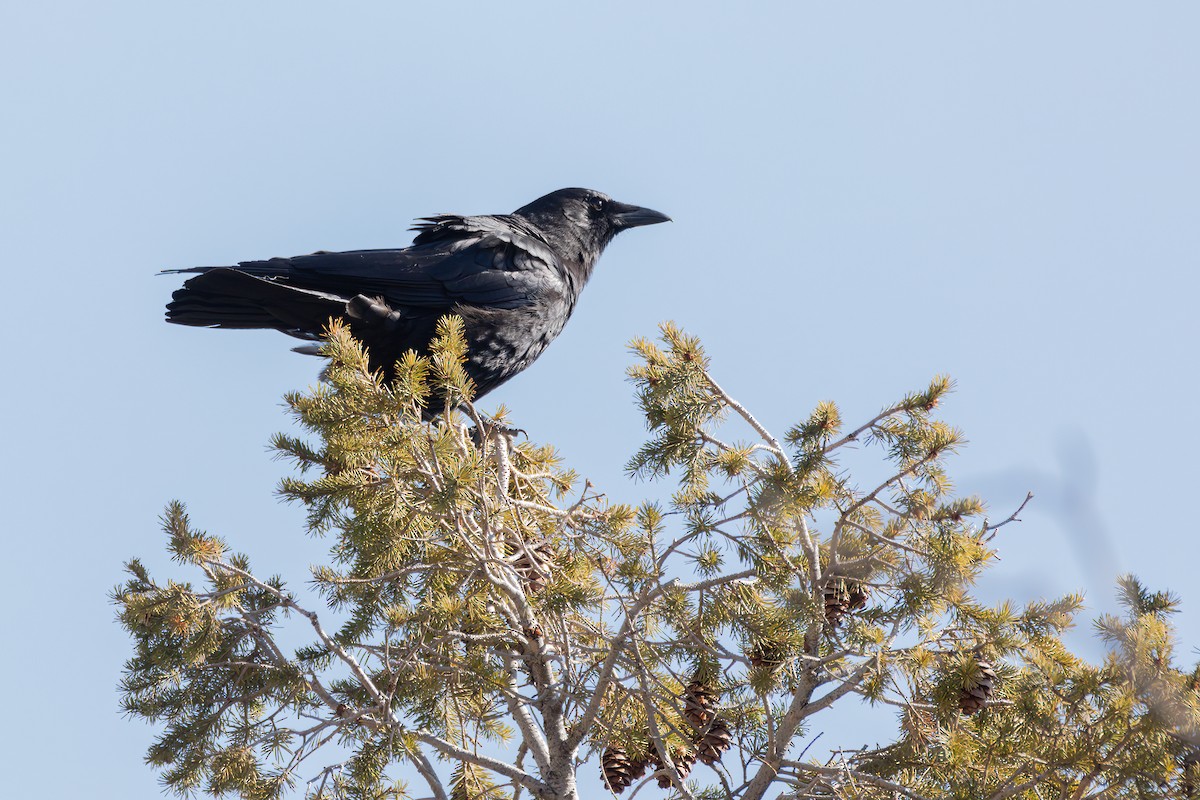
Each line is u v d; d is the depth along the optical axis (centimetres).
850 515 1024
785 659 1049
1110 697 919
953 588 962
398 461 993
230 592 1019
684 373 1051
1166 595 965
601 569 1041
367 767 995
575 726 1003
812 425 1030
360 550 1056
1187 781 900
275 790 1028
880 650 966
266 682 1059
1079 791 911
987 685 945
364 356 1062
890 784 930
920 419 1058
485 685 1042
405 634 1050
